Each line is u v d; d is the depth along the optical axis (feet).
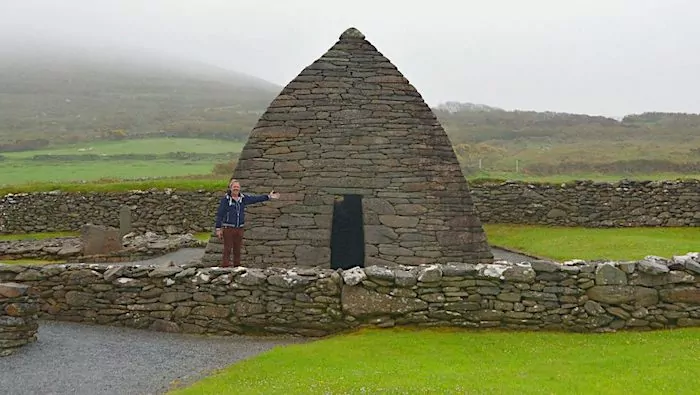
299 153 46.24
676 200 80.79
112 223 88.53
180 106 508.94
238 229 41.52
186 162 188.96
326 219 45.47
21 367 27.22
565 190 83.92
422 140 46.24
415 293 32.32
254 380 24.20
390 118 46.44
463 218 45.68
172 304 34.35
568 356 26.81
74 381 25.30
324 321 32.65
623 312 31.35
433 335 30.96
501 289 32.14
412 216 45.39
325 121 46.47
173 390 23.94
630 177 114.62
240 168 46.37
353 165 45.93
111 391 24.07
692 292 31.09
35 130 355.56
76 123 392.27
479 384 22.17
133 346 31.01
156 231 88.48
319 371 24.99
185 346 31.09
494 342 29.55
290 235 45.44
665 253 60.13
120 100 523.29
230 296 33.68
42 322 35.63
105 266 36.06
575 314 31.53
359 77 47.01
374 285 32.48
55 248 67.77
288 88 47.01
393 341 29.86
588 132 246.06
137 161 191.42
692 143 194.18
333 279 32.86
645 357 25.91
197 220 89.40
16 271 36.27
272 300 33.27
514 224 85.20
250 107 521.24
